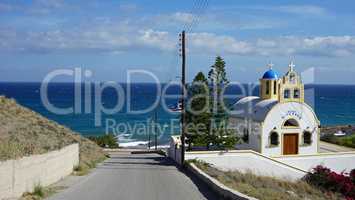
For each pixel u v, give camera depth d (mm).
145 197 19406
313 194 32625
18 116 36250
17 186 17500
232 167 38750
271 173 39562
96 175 27781
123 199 18766
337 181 36438
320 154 41500
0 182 15945
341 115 166500
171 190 21734
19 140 26562
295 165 40969
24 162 18266
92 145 45531
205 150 41562
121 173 29703
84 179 25312
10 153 18938
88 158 36312
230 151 38812
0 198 15914
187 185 23812
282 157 40656
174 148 44469
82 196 19219
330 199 31797
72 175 27000
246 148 44250
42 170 20953
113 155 52031
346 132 81688
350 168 41906
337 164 41812
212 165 37344
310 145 43062
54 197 18781
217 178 25516
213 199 19141
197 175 28031
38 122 37312
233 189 20062
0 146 20328
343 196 34500
